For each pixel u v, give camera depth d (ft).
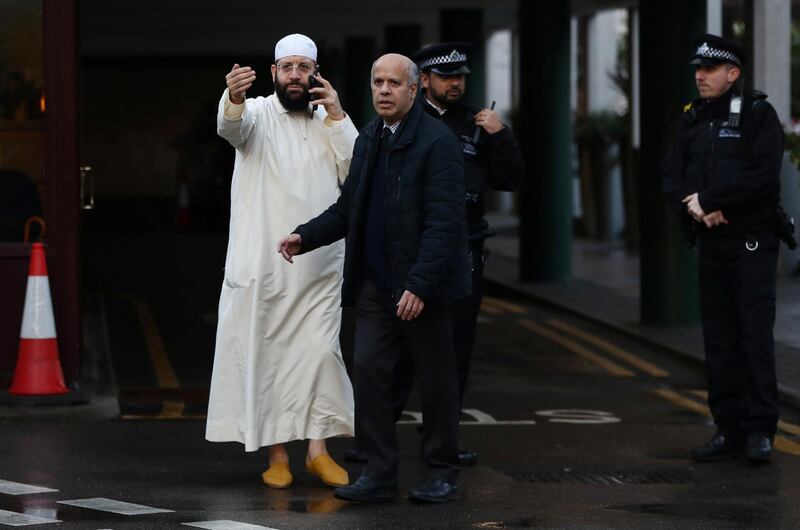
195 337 115.75
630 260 177.27
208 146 268.62
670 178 67.72
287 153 59.16
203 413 80.33
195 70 318.45
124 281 161.79
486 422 78.28
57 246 83.20
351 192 56.59
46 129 83.20
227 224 266.98
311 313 59.11
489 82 295.48
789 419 80.12
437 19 211.61
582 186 217.15
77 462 64.90
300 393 59.00
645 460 67.46
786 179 141.28
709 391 67.97
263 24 217.97
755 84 130.93
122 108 319.27
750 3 130.31
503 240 217.15
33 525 51.85
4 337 82.69
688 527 52.90
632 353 107.04
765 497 58.90
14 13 83.41
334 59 282.77
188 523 52.24
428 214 54.34
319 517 53.67
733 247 66.39
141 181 321.11
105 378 90.94
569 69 150.51
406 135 54.70
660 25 112.16
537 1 148.36
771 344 66.33
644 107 114.32
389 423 57.00
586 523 53.31
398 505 56.13
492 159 65.16
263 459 66.18
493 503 57.00
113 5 184.55
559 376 96.58
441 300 54.75
